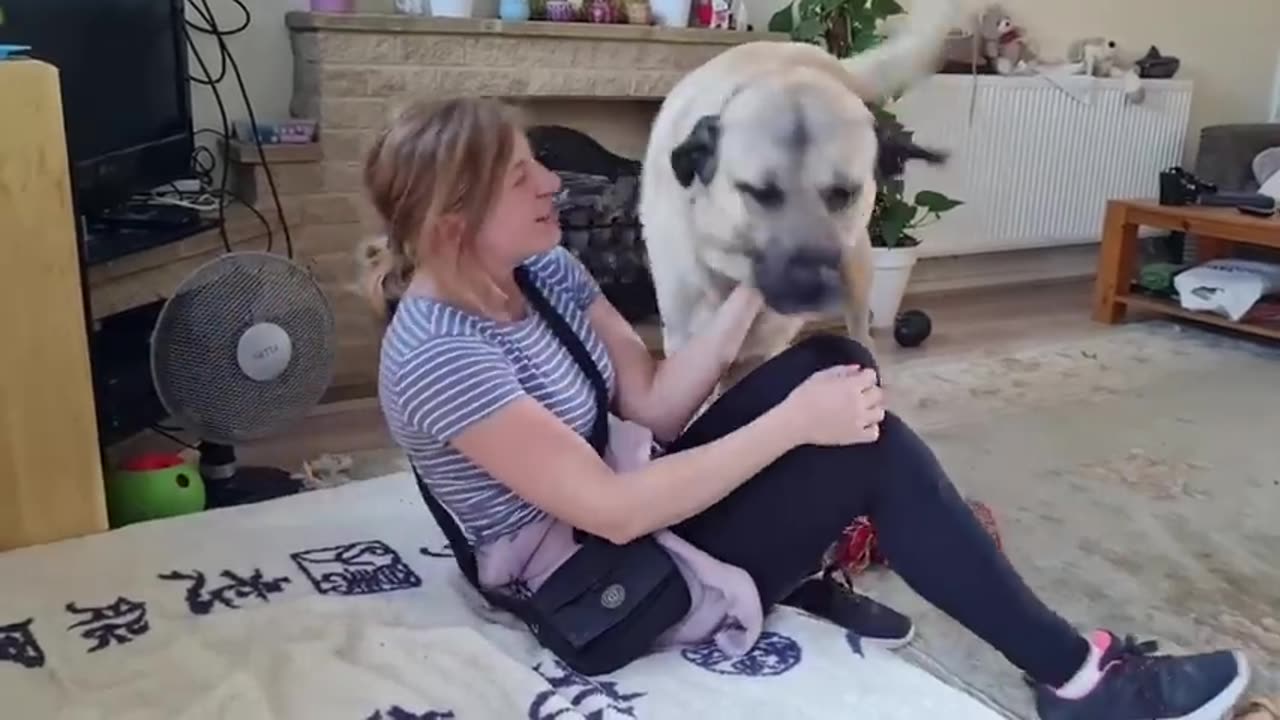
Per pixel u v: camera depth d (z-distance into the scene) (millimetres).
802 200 1744
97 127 2389
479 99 1293
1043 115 4516
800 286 1701
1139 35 4945
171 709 1200
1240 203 3977
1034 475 2607
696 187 1854
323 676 1247
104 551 1586
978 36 4371
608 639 1262
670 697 1244
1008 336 3947
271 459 2594
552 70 3312
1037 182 4617
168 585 1493
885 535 1330
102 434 2043
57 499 1657
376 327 3133
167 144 2674
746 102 1798
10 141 1508
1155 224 4016
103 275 2262
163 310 1898
